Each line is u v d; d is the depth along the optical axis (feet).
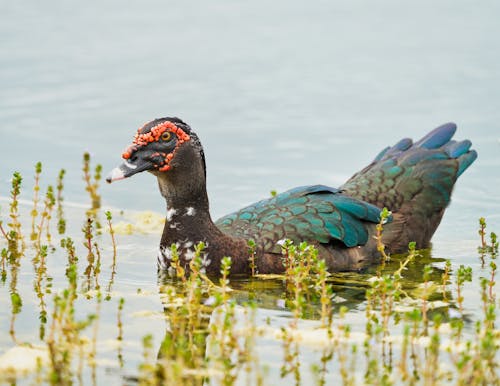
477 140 64.44
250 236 47.78
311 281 45.80
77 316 40.75
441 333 38.40
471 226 55.67
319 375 35.19
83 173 61.21
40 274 46.32
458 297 40.81
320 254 47.70
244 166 62.59
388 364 35.88
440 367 35.35
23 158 62.54
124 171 45.78
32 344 37.68
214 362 35.60
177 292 44.39
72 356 36.78
